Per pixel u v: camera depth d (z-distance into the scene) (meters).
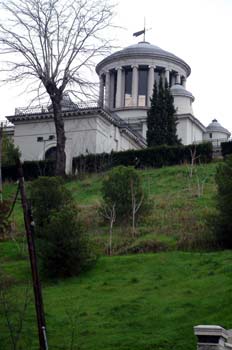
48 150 60.12
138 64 82.50
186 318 19.56
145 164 51.09
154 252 29.14
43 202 30.17
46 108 60.44
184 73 85.94
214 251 28.16
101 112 58.94
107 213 33.84
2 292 21.47
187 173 45.50
